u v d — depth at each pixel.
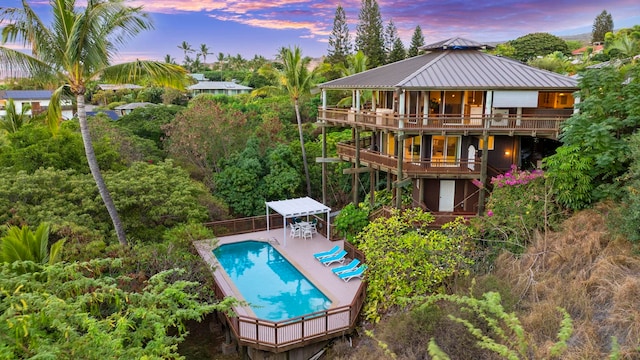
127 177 22.52
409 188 25.62
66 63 16.47
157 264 16.78
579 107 16.80
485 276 14.36
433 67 22.77
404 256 15.54
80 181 20.83
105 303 11.78
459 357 11.41
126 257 16.14
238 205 30.34
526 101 20.64
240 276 20.77
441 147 23.19
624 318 10.47
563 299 12.25
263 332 15.19
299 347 15.17
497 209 18.27
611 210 14.43
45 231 13.63
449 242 15.99
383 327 14.01
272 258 23.12
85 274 15.26
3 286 7.79
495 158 23.09
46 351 6.17
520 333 7.65
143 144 34.28
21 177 19.72
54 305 6.93
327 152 34.06
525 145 24.11
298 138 38.81
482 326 11.73
